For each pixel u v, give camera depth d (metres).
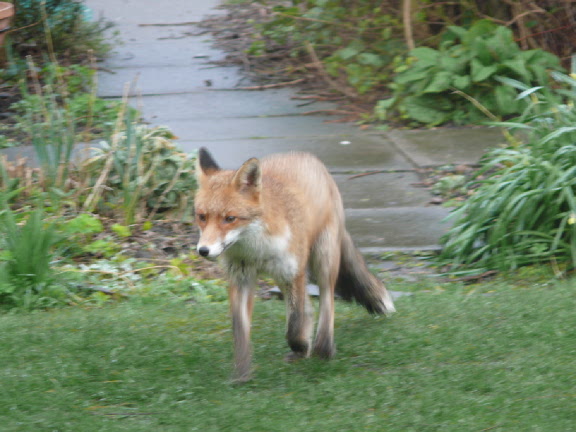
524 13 17.73
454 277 11.18
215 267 11.70
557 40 18.84
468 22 19.36
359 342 8.72
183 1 28.08
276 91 19.70
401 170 14.90
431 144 16.20
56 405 7.08
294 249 7.88
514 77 17.38
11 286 10.34
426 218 12.92
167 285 10.97
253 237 7.62
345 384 7.49
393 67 19.05
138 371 7.87
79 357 8.25
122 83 19.77
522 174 11.55
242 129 17.09
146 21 25.56
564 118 12.15
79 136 14.99
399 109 17.80
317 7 20.42
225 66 21.23
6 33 18.62
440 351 8.28
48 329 9.11
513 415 6.67
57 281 10.80
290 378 7.76
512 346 8.29
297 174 8.46
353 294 9.30
